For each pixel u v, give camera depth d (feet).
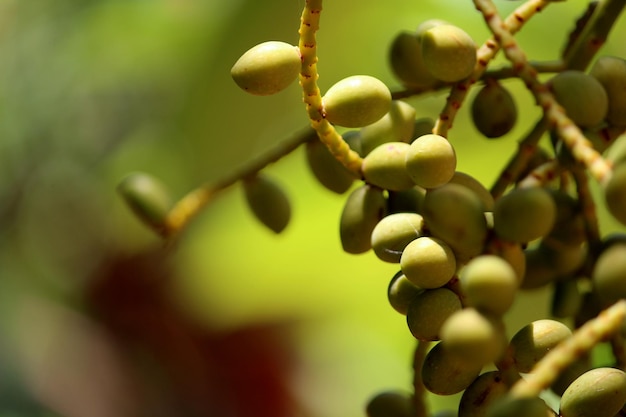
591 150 2.00
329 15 3.11
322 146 2.21
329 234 3.26
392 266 3.34
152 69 4.18
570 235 2.16
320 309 3.61
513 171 2.14
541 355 2.02
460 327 1.89
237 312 3.97
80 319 4.91
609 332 1.91
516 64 2.07
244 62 2.02
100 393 4.82
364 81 2.07
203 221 3.41
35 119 4.76
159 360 4.83
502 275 1.90
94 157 4.84
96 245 4.96
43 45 4.42
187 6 3.63
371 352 4.26
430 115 2.77
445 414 2.18
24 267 5.04
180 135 3.60
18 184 4.99
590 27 2.18
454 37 2.09
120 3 3.91
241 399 4.68
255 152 3.51
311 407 4.56
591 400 2.01
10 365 4.77
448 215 2.03
